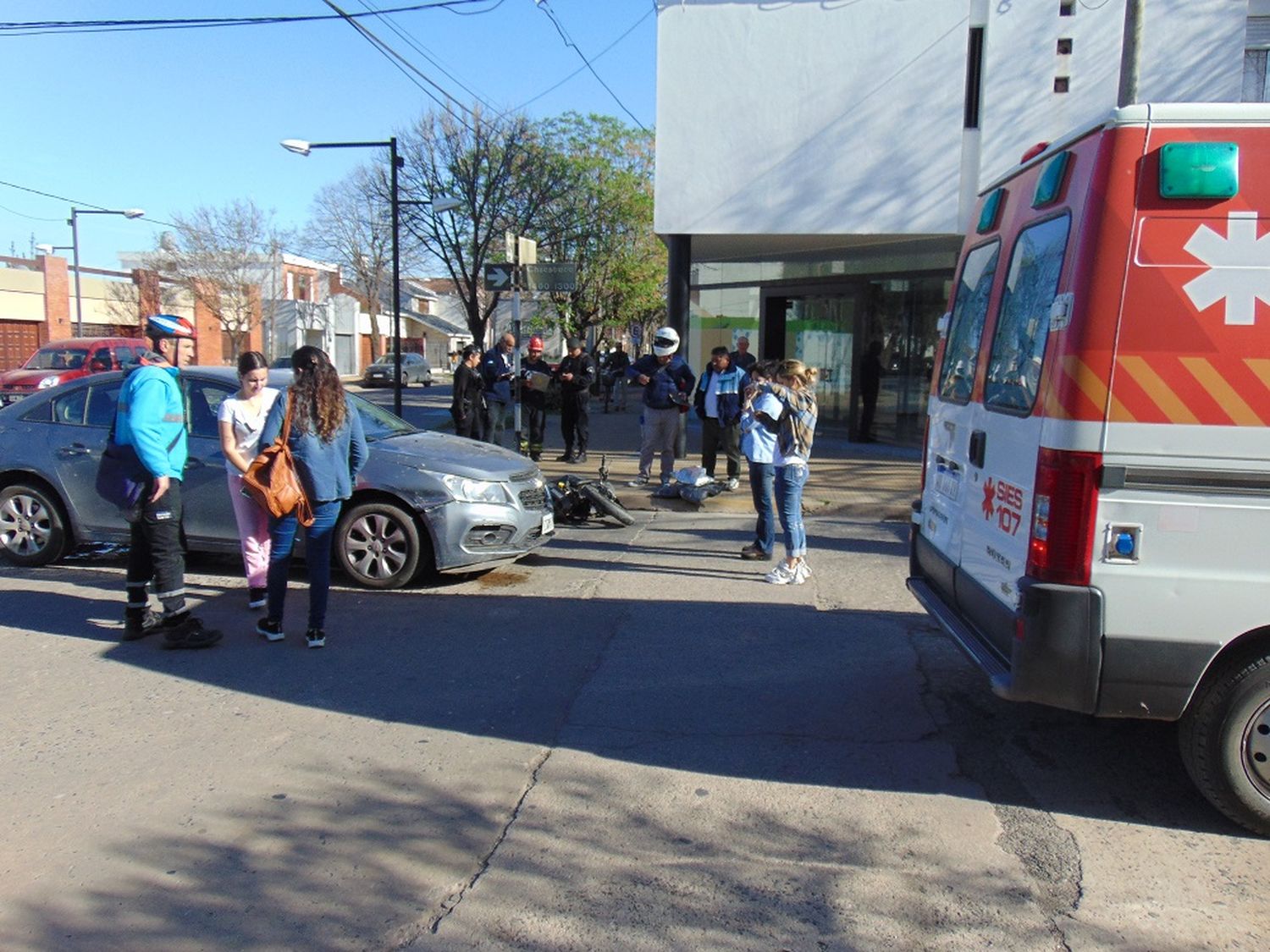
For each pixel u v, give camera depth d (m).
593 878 3.43
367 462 7.14
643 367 11.25
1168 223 3.50
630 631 6.30
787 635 6.27
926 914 3.23
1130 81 8.54
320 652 5.80
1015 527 3.95
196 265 46.91
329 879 3.40
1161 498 3.54
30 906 3.22
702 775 4.26
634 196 33.44
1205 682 3.69
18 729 4.64
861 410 15.68
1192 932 3.15
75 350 20.75
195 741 4.53
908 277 14.80
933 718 4.93
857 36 12.20
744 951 3.02
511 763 4.34
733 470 11.48
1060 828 3.83
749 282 17.31
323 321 59.88
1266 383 3.48
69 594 6.98
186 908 3.22
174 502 5.74
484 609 6.75
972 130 12.23
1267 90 12.70
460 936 3.08
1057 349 3.65
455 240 30.62
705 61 12.45
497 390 13.54
